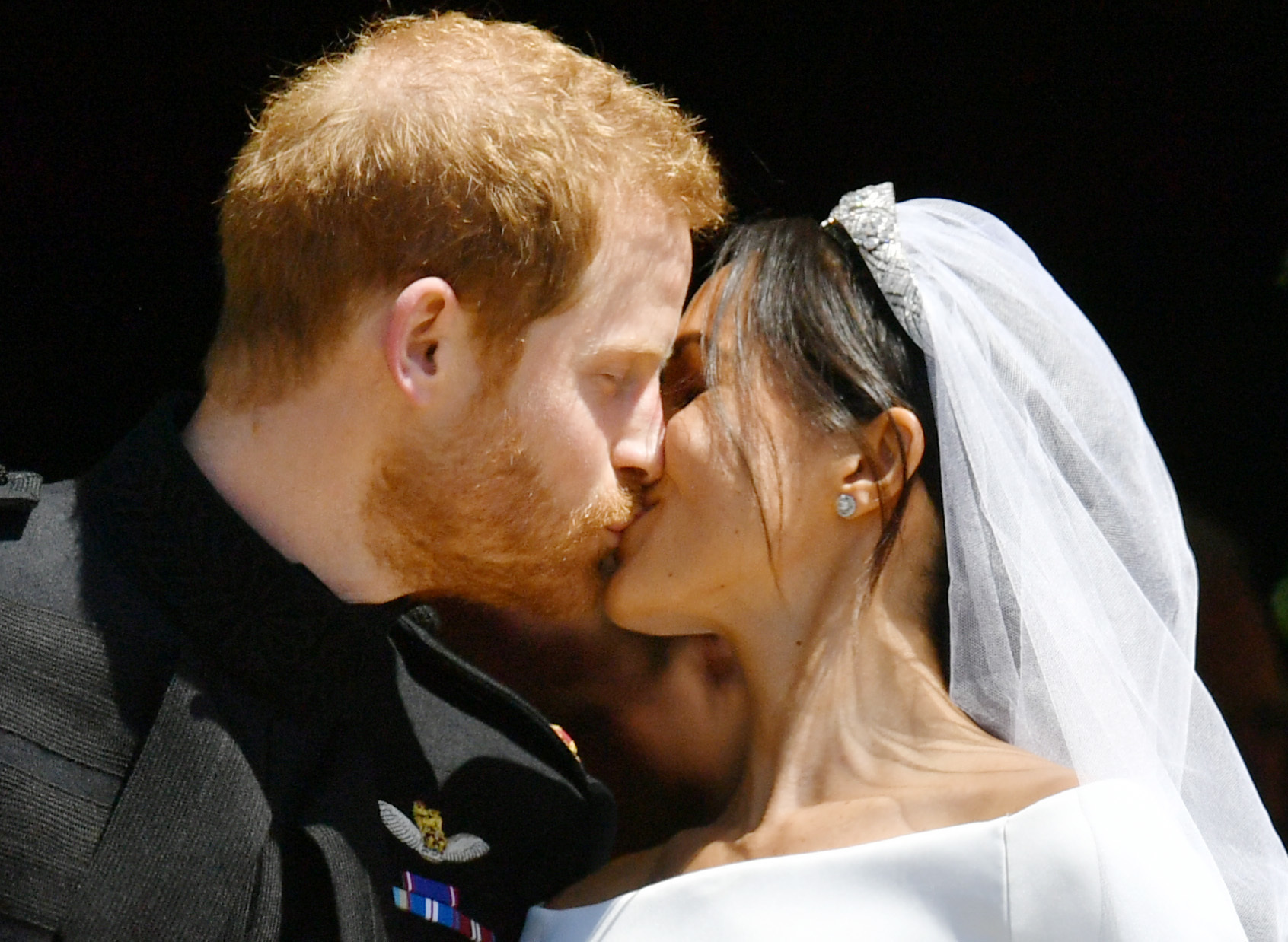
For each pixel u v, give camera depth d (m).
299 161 4.15
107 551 4.02
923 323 4.50
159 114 8.70
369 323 4.08
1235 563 8.02
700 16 9.34
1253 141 9.34
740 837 4.55
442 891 4.51
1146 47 9.40
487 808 4.78
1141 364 9.44
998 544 4.39
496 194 4.06
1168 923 3.75
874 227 4.64
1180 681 4.60
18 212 8.59
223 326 4.32
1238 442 9.27
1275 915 4.72
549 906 4.74
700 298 4.84
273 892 3.73
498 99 4.18
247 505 4.15
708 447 4.53
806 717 4.51
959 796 4.12
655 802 5.76
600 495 4.39
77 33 8.55
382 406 4.11
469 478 4.19
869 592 4.52
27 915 3.49
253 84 8.72
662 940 4.16
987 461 4.42
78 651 3.80
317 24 8.72
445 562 4.29
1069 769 4.24
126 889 3.55
